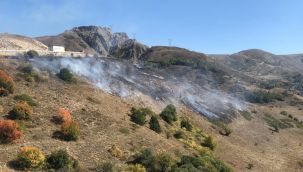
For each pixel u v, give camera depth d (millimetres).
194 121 58469
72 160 28844
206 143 48031
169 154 35750
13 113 33219
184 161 34906
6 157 26812
